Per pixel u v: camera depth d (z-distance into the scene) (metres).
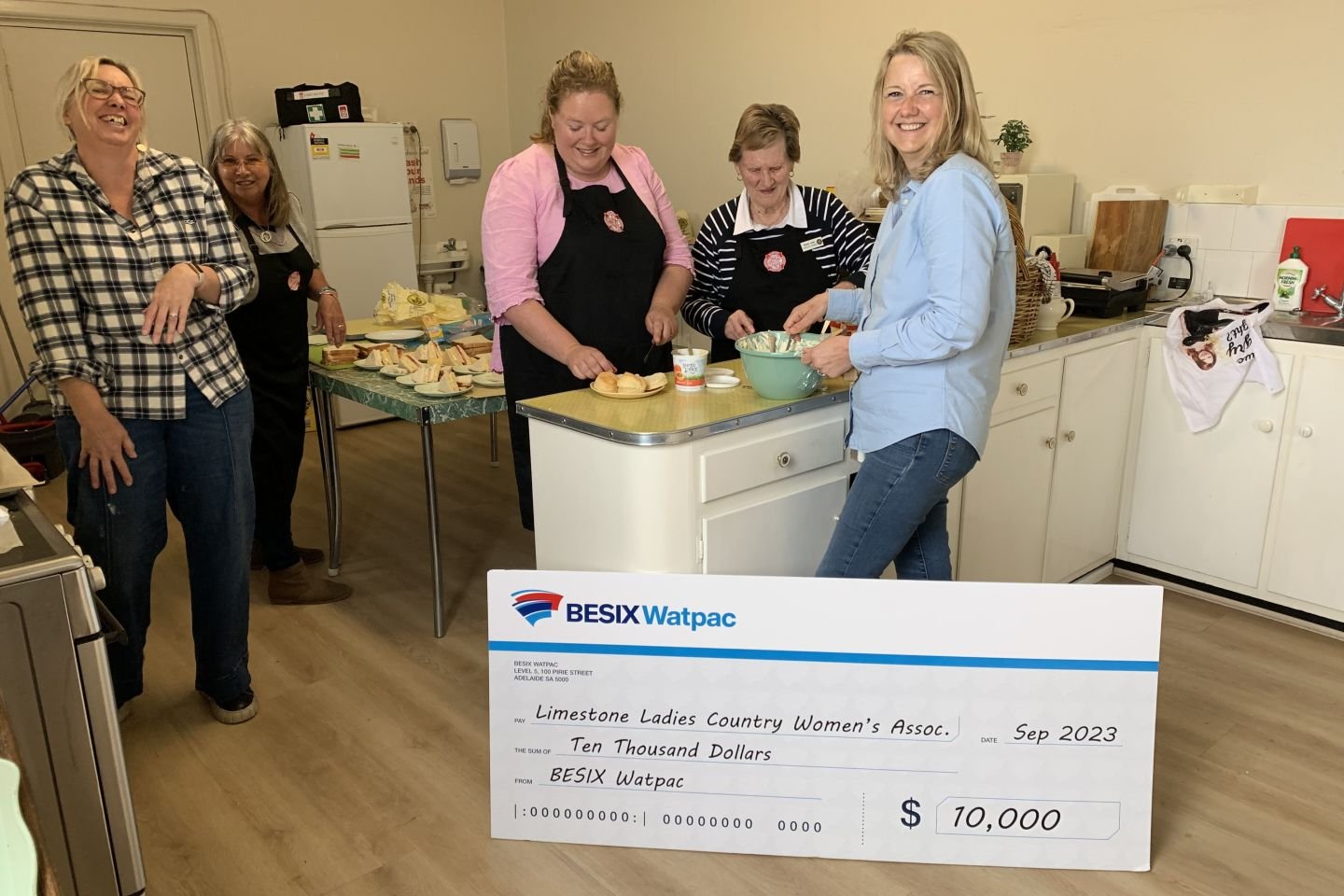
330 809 2.10
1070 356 2.82
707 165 5.07
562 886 1.85
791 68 4.52
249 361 2.90
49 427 4.36
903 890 1.81
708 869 1.88
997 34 3.70
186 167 2.15
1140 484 3.20
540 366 2.54
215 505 2.27
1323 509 2.78
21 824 0.77
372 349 3.21
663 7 5.06
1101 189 3.50
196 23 4.98
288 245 2.95
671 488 1.88
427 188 5.92
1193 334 2.93
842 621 1.79
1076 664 1.78
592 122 2.29
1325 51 2.91
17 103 4.67
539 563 2.20
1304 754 2.25
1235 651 2.75
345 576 3.34
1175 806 2.06
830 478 2.19
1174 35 3.23
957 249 1.68
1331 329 2.67
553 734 1.92
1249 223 3.15
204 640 2.38
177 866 1.92
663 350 2.71
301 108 4.99
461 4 5.90
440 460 4.73
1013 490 2.76
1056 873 1.86
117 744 1.48
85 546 2.18
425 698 2.55
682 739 1.88
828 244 2.74
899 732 1.83
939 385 1.81
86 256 2.00
